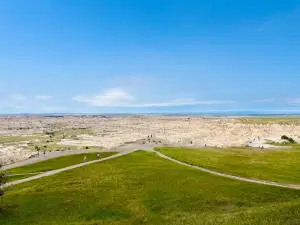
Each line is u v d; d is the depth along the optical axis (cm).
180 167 9100
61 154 12119
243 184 6931
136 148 13888
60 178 8062
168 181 7400
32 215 5416
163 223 4938
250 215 4719
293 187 6662
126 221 5128
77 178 8006
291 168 8781
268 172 8181
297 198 5891
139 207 5719
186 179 7544
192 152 12119
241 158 10631
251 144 15888
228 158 10638
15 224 5053
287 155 11362
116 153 12288
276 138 17375
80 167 9494
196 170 8588
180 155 11350
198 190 6606
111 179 7762
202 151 12450
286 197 5972
